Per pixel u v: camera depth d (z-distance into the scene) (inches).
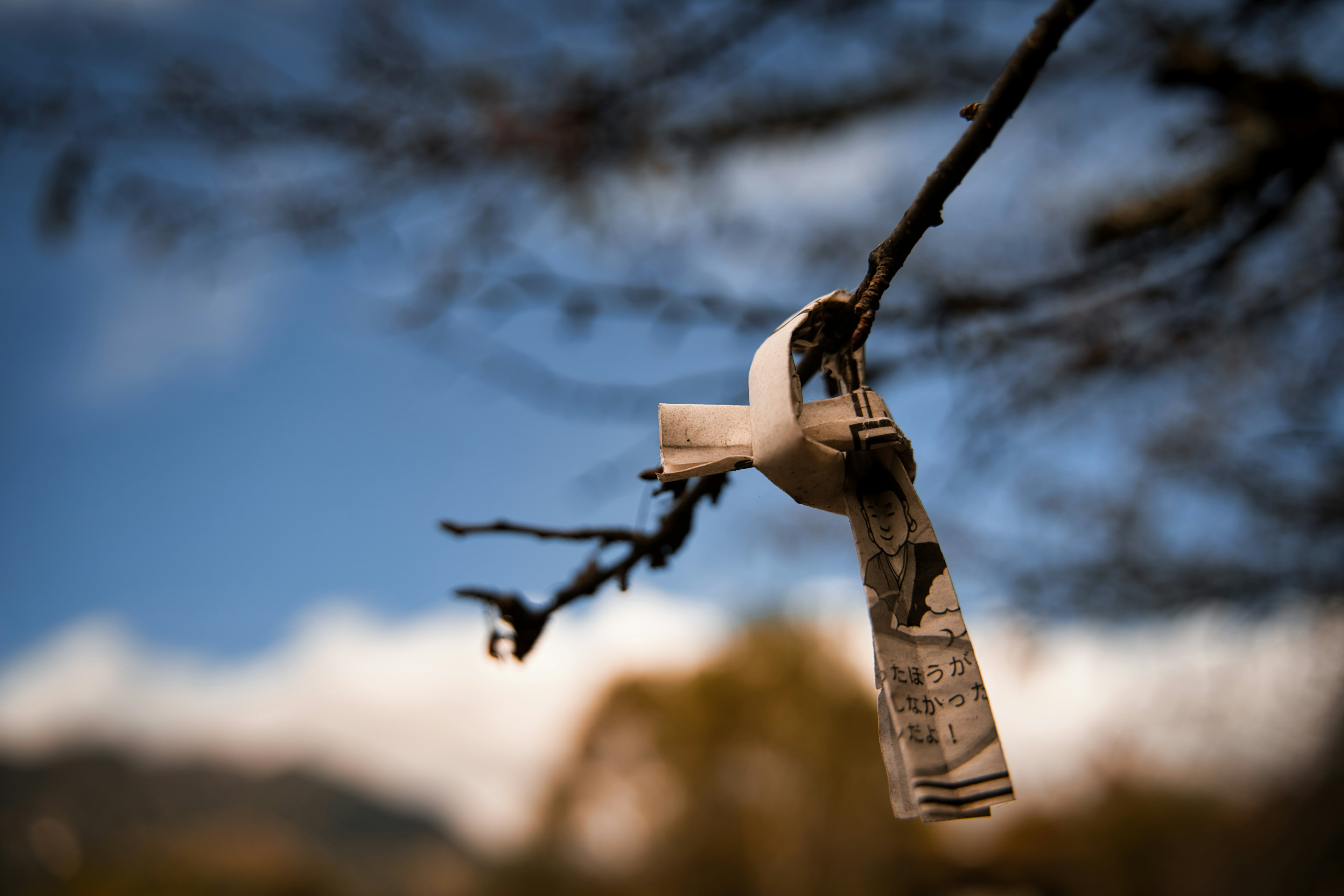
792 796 615.8
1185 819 370.3
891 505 29.7
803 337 32.2
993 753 24.9
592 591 43.3
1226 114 92.6
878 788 612.7
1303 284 114.3
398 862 2049.7
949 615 27.5
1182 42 92.8
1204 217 90.7
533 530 42.5
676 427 31.5
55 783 1921.8
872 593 28.3
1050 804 498.9
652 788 698.2
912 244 29.6
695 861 620.1
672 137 122.4
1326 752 196.7
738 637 691.4
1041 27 28.3
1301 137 86.0
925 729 25.9
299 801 2630.4
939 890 571.5
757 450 28.8
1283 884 251.1
